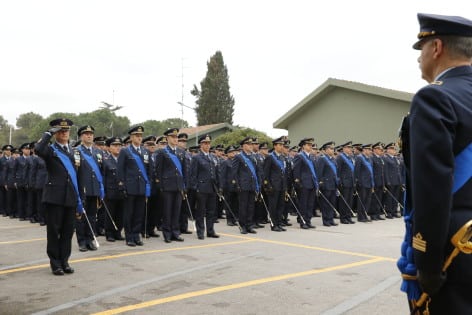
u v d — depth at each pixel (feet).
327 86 62.80
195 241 28.50
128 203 27.04
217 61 141.08
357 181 40.47
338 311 14.12
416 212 5.64
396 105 56.70
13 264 21.17
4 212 46.80
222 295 15.88
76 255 23.62
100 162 29.89
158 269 20.03
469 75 6.33
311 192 35.76
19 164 42.09
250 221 32.55
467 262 5.76
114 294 16.06
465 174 5.78
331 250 24.82
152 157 30.58
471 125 5.81
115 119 191.62
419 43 6.86
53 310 14.25
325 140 65.00
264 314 13.84
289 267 20.39
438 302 5.92
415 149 5.70
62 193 19.21
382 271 19.62
